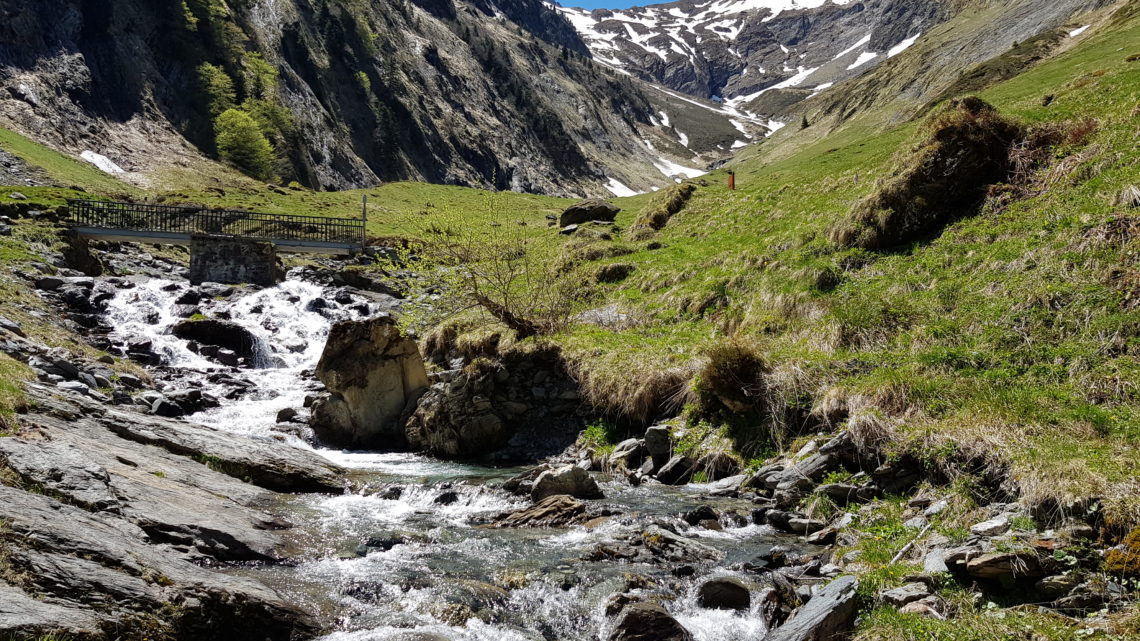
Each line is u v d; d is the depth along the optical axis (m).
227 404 21.80
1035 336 13.43
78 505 8.77
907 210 20.23
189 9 140.50
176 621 7.03
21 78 102.00
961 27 184.50
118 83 119.31
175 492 10.60
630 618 7.69
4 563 6.63
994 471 10.01
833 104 191.25
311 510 12.36
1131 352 12.00
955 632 6.58
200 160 116.75
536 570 9.40
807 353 15.71
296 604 8.20
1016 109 31.52
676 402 16.50
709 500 12.69
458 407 18.31
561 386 18.84
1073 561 7.41
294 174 129.50
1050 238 16.05
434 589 8.78
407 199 93.38
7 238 32.69
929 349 14.27
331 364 19.73
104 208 46.84
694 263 25.72
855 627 7.20
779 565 9.55
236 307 33.56
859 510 10.83
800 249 22.20
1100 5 113.75
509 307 21.73
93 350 22.48
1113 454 9.20
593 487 13.04
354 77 179.62
